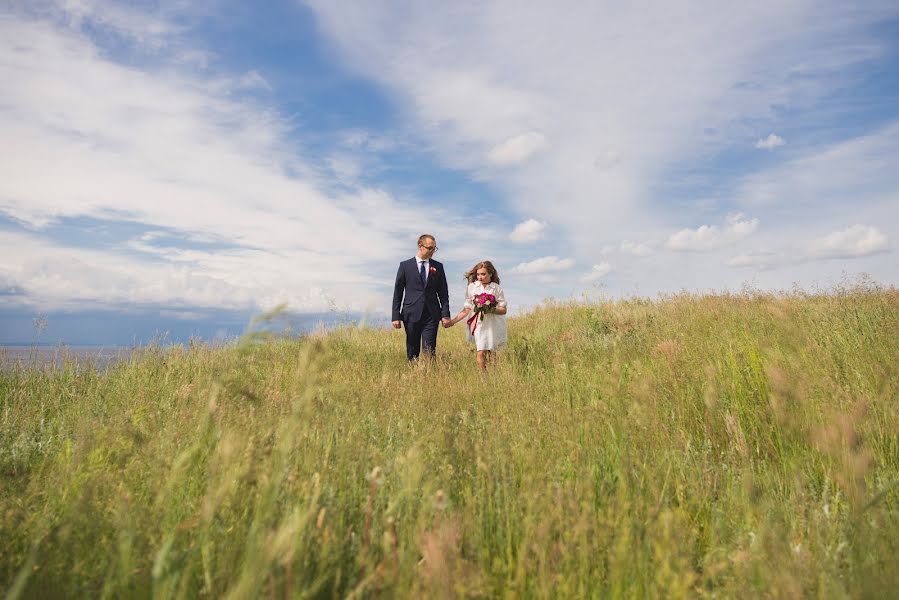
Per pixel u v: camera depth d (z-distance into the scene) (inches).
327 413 135.4
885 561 79.8
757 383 181.8
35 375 262.2
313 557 76.2
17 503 95.2
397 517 85.9
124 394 224.7
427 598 62.7
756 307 386.6
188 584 68.7
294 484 88.8
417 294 318.7
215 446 102.2
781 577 72.3
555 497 91.3
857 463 101.2
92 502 88.2
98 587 70.0
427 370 255.1
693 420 166.6
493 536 89.5
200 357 287.6
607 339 343.0
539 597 71.8
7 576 74.5
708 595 78.9
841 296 369.7
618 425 136.7
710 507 108.0
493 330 299.4
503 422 146.8
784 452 135.9
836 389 164.1
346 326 358.6
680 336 292.7
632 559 76.6
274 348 197.9
